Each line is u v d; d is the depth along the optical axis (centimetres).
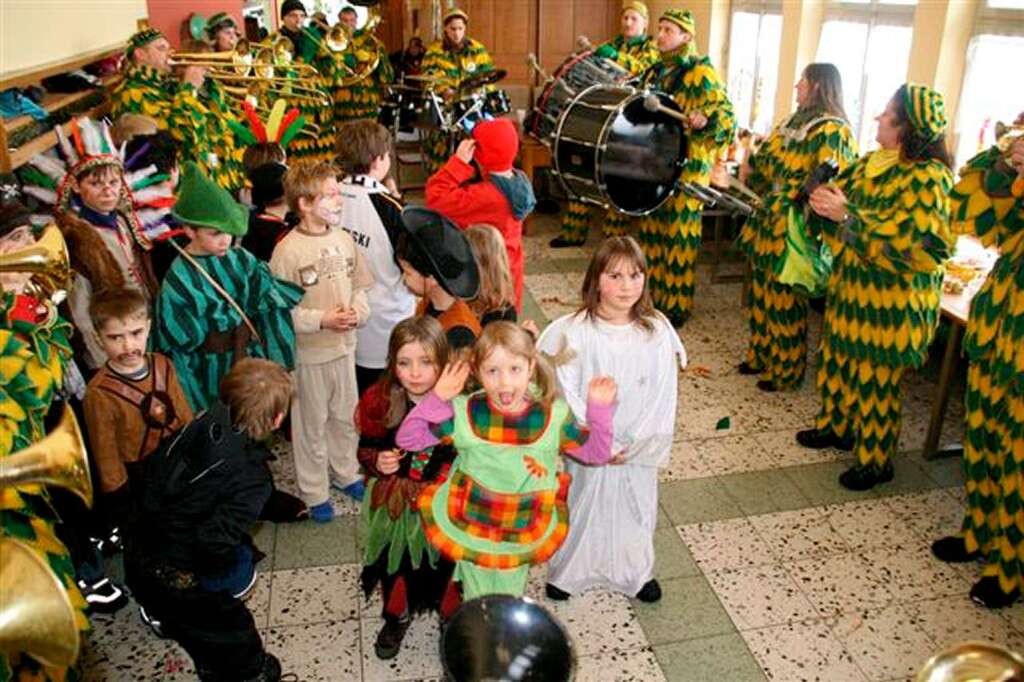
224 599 194
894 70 453
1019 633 236
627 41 564
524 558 195
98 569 243
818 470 319
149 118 328
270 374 188
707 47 633
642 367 219
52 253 143
